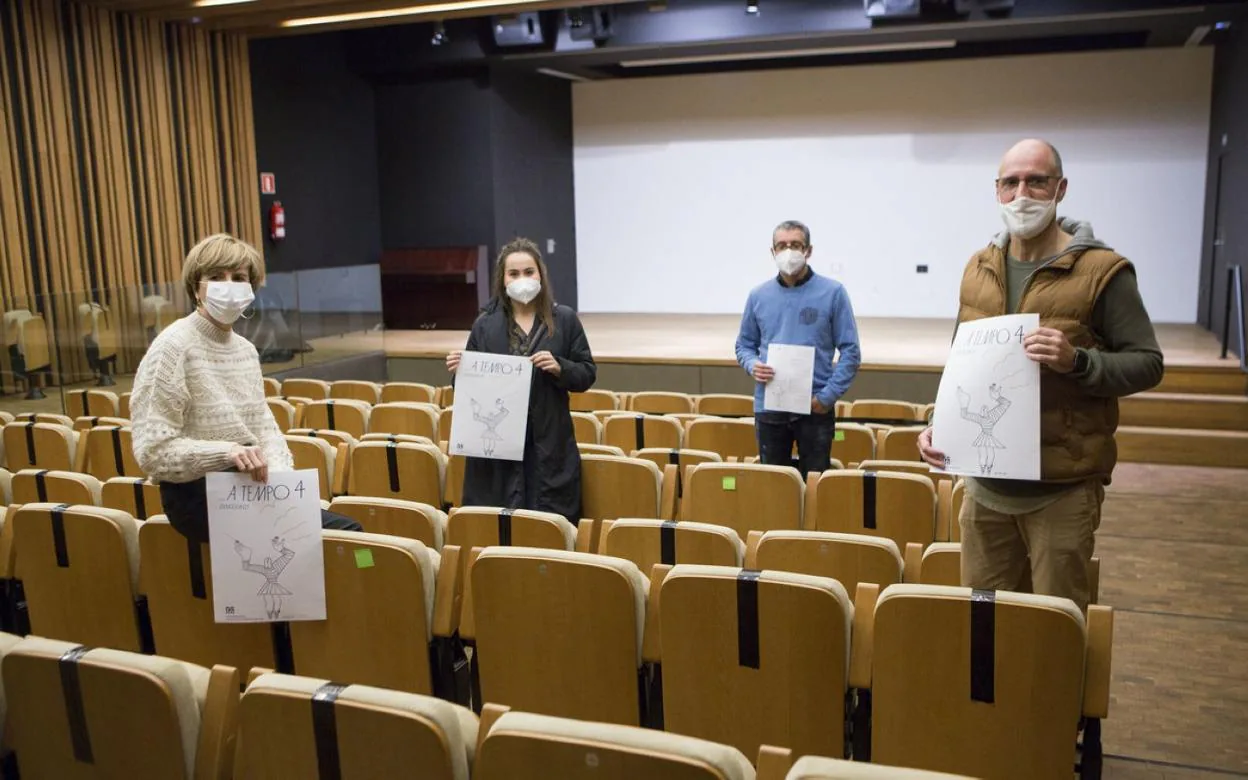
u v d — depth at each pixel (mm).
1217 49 10430
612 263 13664
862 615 2133
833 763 1350
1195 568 4938
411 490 4199
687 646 2176
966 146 11828
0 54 8227
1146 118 11102
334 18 9648
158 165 9836
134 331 7535
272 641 2598
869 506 3574
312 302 9117
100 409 6457
